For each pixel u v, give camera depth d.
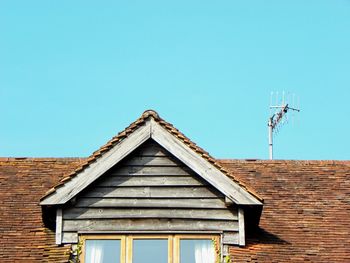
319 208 21.61
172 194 19.20
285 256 19.25
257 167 23.67
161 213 19.11
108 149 19.08
